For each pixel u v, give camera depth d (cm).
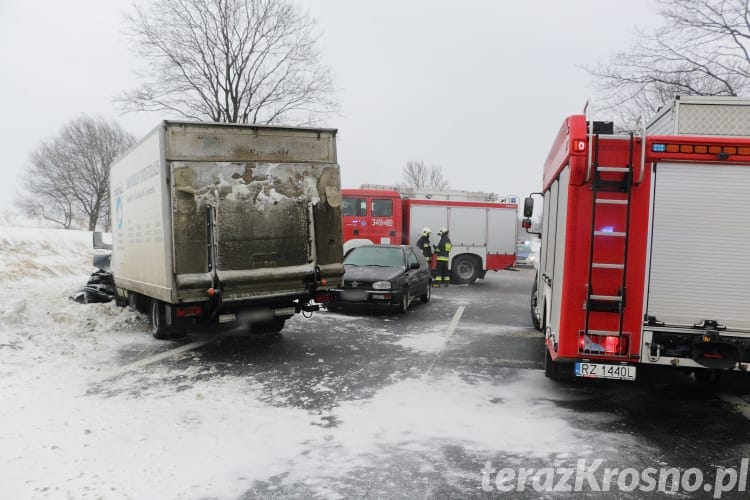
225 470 387
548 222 659
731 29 1284
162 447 425
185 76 1888
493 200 2008
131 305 940
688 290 464
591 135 463
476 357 746
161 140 674
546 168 728
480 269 1880
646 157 460
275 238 734
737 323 459
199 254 688
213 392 571
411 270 1219
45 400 532
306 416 501
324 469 391
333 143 784
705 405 552
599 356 476
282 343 829
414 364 703
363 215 1777
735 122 529
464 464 402
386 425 480
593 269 472
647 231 466
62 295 1137
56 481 366
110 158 3844
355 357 739
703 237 461
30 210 4247
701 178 460
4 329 796
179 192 675
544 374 662
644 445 444
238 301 710
